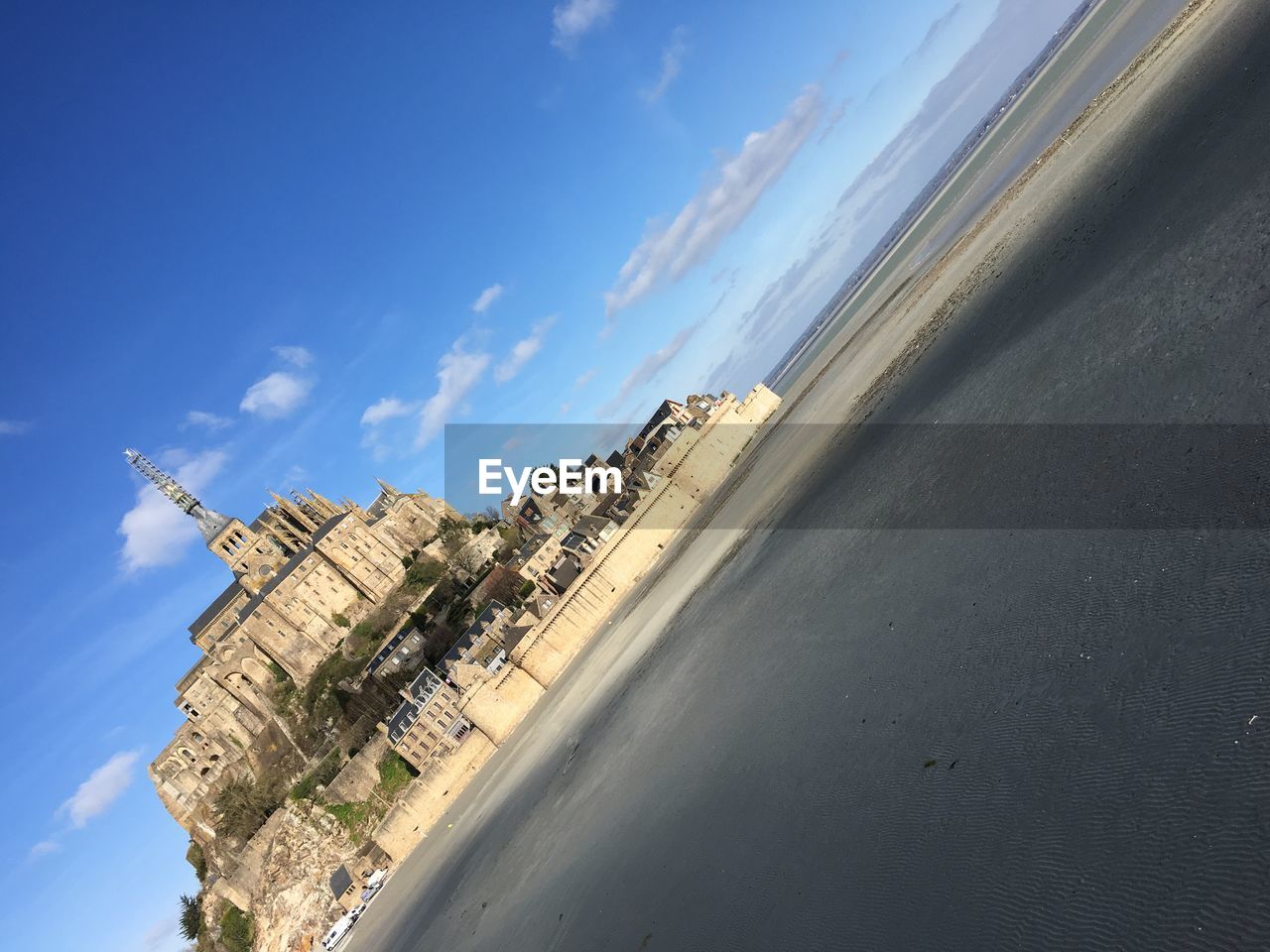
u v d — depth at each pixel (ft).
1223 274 98.94
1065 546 81.92
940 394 184.44
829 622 124.98
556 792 230.48
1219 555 62.95
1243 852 42.32
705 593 269.03
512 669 490.08
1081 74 473.67
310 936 476.95
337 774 560.61
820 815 79.87
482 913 190.90
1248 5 202.80
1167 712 54.19
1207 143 142.92
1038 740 62.08
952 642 84.79
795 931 66.74
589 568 514.68
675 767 140.15
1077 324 131.03
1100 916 45.42
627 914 102.73
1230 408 77.41
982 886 54.39
